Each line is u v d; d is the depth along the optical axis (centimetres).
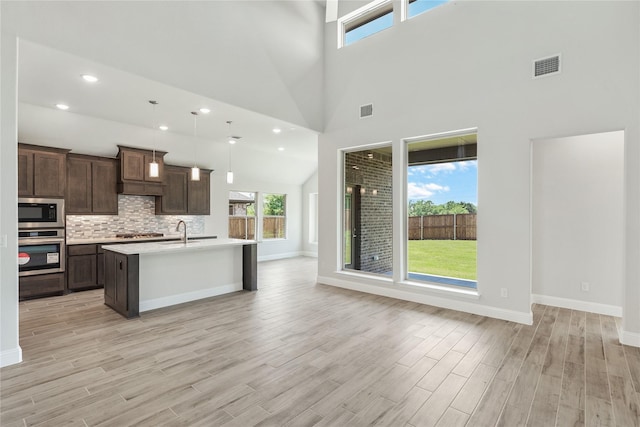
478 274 399
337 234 554
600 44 322
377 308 426
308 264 799
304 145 700
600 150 405
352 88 527
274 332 342
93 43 309
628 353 290
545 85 352
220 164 735
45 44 281
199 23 392
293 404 214
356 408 210
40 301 459
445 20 424
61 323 368
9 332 267
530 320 364
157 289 429
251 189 833
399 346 306
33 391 228
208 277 486
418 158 470
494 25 385
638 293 305
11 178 266
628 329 309
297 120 521
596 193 407
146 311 413
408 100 460
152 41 351
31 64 316
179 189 670
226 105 433
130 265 387
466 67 407
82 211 543
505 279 380
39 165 469
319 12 559
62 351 294
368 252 527
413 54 455
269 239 891
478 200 398
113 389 231
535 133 359
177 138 614
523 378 247
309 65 538
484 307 395
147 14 346
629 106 308
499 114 382
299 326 360
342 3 543
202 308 427
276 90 487
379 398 221
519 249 371
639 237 304
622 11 311
